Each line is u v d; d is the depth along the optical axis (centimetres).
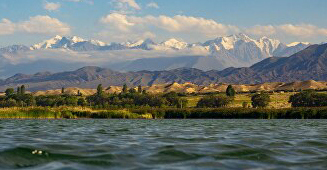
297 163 2044
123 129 5278
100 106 19738
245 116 12862
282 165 1978
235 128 5725
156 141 3219
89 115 12362
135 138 3556
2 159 2025
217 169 1850
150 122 8788
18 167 1848
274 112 12562
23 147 2475
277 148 2675
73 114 12250
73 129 5166
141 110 13538
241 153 2380
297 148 2695
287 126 6512
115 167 1872
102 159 2091
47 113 11600
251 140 3341
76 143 2962
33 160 2041
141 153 2344
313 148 2712
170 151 2425
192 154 2316
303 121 9619
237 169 1856
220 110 13188
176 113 13450
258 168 1886
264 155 2308
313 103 19700
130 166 1903
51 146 2680
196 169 1839
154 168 1855
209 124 7519
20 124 6806
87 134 4112
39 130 4841
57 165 1905
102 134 4128
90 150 2486
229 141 3228
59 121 8875
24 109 11544
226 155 2292
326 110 12006
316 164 2012
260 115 12525
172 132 4584
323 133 4478
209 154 2323
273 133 4441
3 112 11006
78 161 2022
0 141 3120
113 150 2498
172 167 1886
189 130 5081
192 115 13362
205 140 3338
